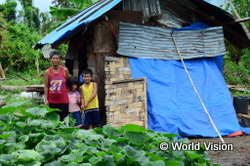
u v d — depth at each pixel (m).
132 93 8.48
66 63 11.17
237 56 20.42
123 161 2.55
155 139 2.87
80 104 8.20
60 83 7.25
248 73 19.20
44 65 22.11
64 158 2.39
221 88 9.23
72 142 2.69
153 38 9.23
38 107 3.10
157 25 9.95
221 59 10.19
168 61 9.30
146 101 8.52
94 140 2.78
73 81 7.94
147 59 9.09
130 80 8.48
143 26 9.12
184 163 2.78
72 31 8.34
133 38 9.01
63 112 7.31
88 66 9.76
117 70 8.65
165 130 8.27
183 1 10.05
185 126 8.38
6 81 17.75
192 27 9.78
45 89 7.28
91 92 8.09
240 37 11.05
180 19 10.20
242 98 11.80
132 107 8.42
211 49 9.76
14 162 2.32
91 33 9.56
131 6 9.57
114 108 8.29
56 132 2.82
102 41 8.91
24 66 21.53
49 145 2.50
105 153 2.47
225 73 19.00
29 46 21.45
